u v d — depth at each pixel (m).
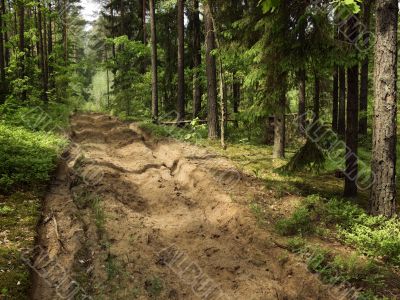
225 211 8.77
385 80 7.84
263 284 6.43
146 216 9.13
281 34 9.30
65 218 7.96
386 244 6.88
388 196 8.09
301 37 8.84
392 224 7.76
